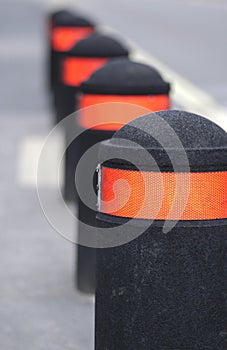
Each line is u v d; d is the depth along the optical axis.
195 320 5.34
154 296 5.34
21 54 30.73
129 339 5.42
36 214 11.59
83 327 7.72
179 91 21.06
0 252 10.03
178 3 60.88
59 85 14.45
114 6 58.50
